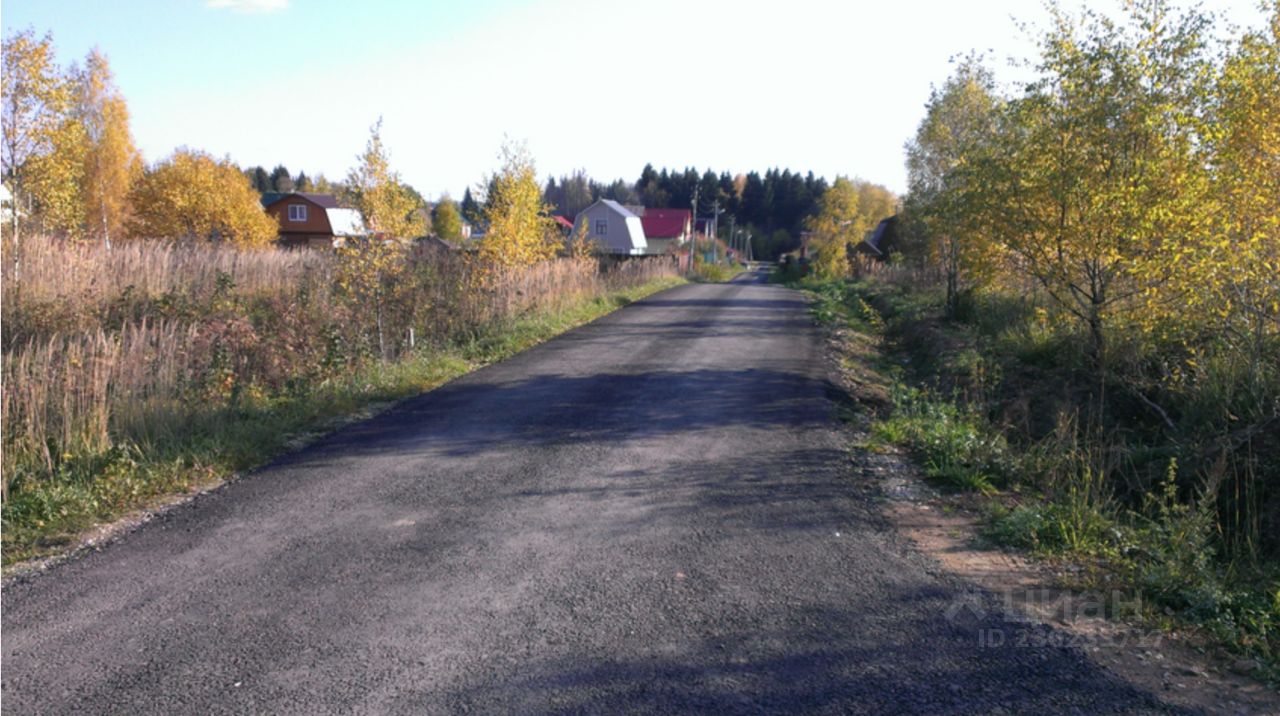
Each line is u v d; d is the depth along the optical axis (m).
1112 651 4.17
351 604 4.71
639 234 70.19
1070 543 5.66
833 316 23.20
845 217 50.03
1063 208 11.01
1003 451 7.83
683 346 16.20
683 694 3.73
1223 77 9.83
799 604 4.70
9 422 7.42
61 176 22.11
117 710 3.62
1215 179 9.52
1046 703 3.67
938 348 15.15
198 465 7.37
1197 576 4.99
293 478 7.28
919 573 5.18
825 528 6.00
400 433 8.91
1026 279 14.84
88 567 5.30
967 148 16.44
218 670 3.96
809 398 10.95
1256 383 8.41
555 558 5.41
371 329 13.38
